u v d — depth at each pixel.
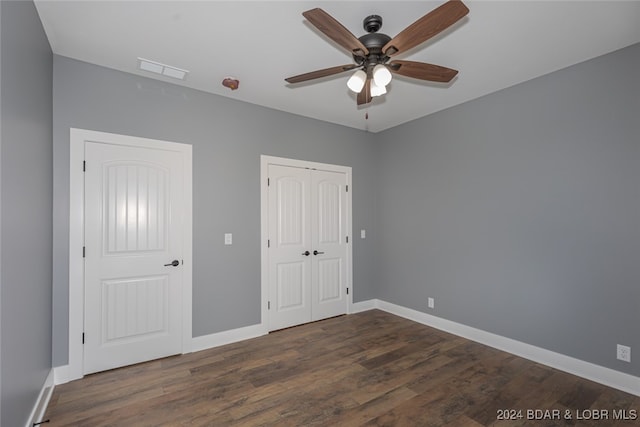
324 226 4.11
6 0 1.50
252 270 3.48
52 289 2.44
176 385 2.44
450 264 3.61
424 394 2.33
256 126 3.54
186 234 3.07
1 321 1.44
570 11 1.98
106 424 1.98
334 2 1.92
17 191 1.65
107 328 2.68
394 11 2.00
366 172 4.53
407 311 4.11
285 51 2.48
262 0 1.90
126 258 2.77
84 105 2.61
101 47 2.41
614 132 2.42
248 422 2.01
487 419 2.04
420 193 3.97
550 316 2.77
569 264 2.66
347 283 4.31
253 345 3.24
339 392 2.35
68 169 2.53
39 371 2.07
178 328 3.01
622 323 2.38
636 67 2.32
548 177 2.79
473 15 2.03
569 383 2.48
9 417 1.53
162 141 2.96
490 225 3.23
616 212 2.41
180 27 2.17
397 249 4.26
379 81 1.84
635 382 2.31
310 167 3.98
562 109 2.71
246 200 3.46
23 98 1.74
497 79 2.93
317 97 3.36
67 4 1.93
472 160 3.40
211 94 3.24
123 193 2.77
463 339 3.39
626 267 2.36
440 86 3.07
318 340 3.37
